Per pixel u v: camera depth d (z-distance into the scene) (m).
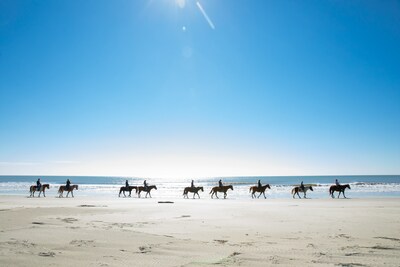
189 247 8.09
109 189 66.88
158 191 65.62
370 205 23.27
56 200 29.33
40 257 6.79
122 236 9.45
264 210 19.23
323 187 68.50
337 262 6.53
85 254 7.16
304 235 10.21
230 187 38.22
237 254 7.30
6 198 32.03
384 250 7.81
